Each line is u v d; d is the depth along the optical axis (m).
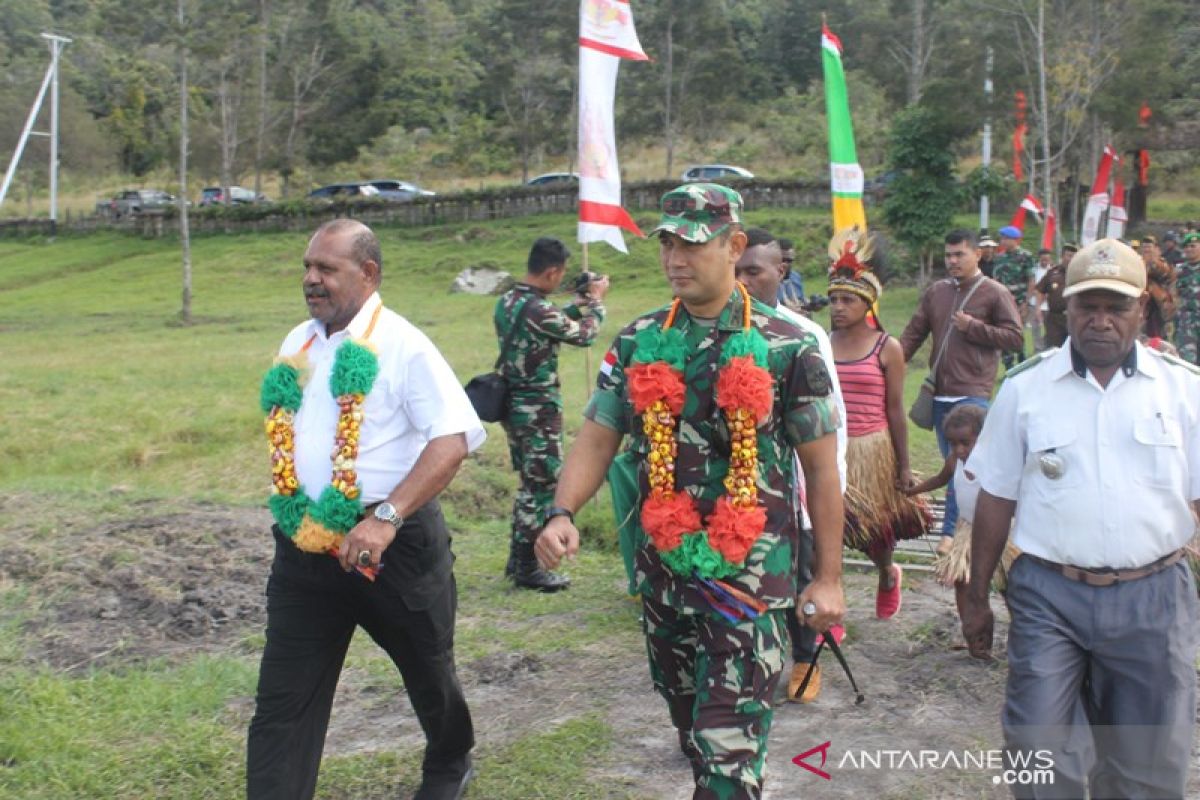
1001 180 28.50
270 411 3.70
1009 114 28.36
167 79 66.12
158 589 6.05
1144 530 3.19
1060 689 3.17
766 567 3.23
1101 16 28.06
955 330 6.89
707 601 3.24
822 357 3.31
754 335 3.24
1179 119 32.31
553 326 6.32
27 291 37.00
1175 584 3.23
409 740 4.56
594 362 15.84
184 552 6.68
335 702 4.93
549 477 6.50
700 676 3.28
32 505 7.59
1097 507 3.21
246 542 6.89
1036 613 3.28
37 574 6.17
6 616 5.67
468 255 37.38
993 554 3.52
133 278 38.22
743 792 3.11
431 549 3.72
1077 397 3.27
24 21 80.62
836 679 5.12
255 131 51.44
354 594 3.67
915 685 5.02
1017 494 3.46
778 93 67.88
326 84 54.38
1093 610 3.22
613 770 4.25
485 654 5.43
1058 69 26.69
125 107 66.31
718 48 49.47
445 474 3.58
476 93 52.97
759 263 4.64
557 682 5.12
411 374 3.64
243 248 41.59
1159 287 12.82
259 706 3.66
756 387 3.10
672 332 3.32
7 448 10.48
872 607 6.16
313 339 3.78
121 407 12.04
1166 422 3.19
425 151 62.44
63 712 4.63
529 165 58.31
